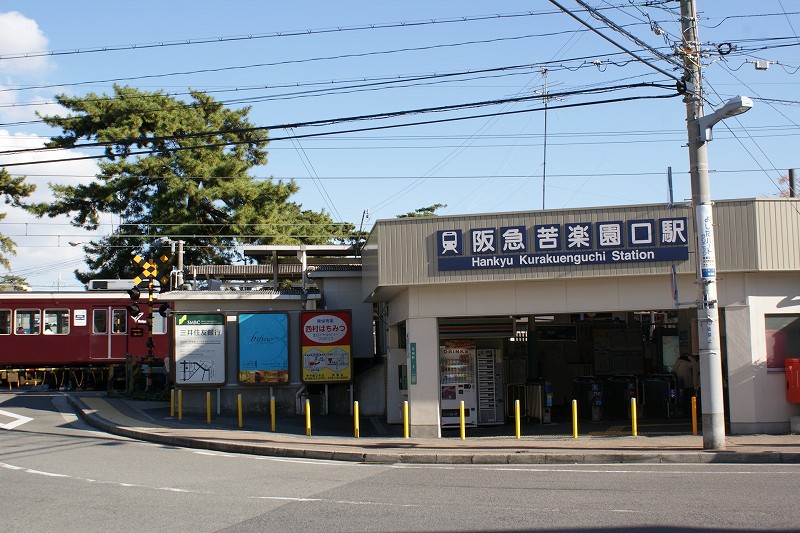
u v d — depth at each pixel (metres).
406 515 9.99
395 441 18.05
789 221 17.94
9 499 11.38
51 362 34.19
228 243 46.88
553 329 27.23
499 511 10.12
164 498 11.40
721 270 17.81
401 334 23.03
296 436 19.14
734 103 15.30
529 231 18.52
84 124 44.75
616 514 9.77
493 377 21.75
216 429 20.25
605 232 18.28
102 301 34.75
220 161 46.53
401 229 18.86
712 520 9.33
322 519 9.84
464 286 19.11
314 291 27.55
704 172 16.12
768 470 13.48
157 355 34.69
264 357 23.92
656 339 27.05
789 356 18.12
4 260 47.28
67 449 17.00
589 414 22.91
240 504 10.89
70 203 44.84
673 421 21.36
